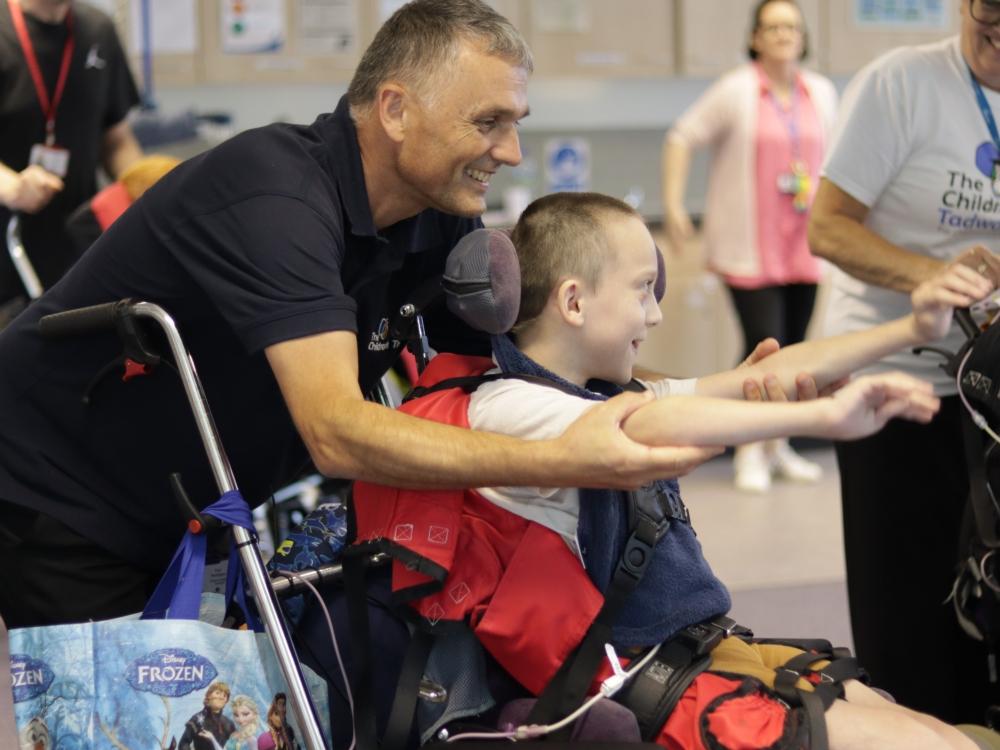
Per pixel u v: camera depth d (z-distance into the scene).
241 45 6.05
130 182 3.34
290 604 2.12
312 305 1.86
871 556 2.83
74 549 2.15
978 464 2.43
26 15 3.88
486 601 1.93
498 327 1.96
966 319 2.48
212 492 2.18
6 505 2.17
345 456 1.80
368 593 2.03
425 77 1.94
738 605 4.02
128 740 1.92
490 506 1.95
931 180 2.71
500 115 1.95
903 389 1.69
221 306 1.92
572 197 2.10
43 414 2.15
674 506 2.01
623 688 1.91
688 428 1.72
